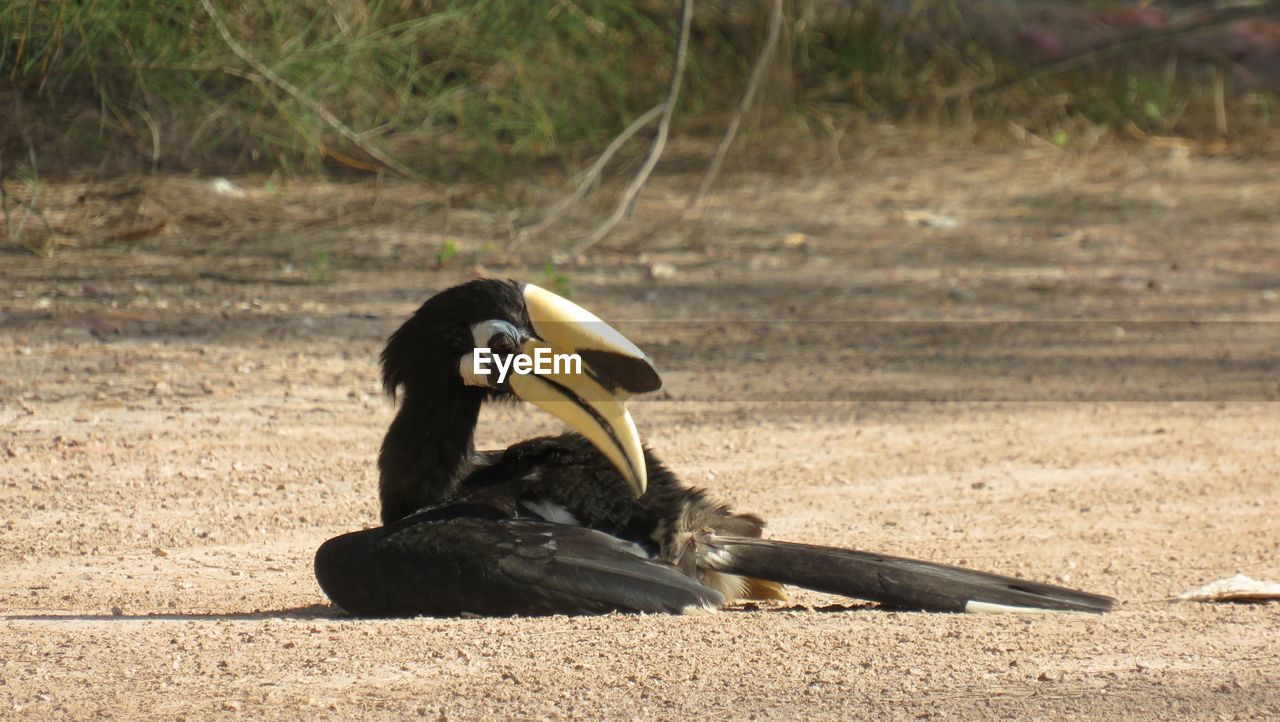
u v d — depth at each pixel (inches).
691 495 285.6
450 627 265.4
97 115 697.6
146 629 272.7
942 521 385.7
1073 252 808.9
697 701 230.1
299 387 507.5
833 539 365.7
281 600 306.2
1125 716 224.7
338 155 789.9
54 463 413.1
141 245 706.2
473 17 786.2
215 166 788.0
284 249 712.4
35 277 642.8
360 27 739.4
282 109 721.6
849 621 276.2
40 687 237.9
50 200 708.0
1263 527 382.6
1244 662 253.6
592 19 851.4
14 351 531.8
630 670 243.3
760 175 943.7
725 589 288.4
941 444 466.9
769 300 677.3
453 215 793.6
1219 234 864.3
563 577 267.0
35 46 668.7
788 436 472.1
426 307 289.9
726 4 936.3
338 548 274.7
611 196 826.2
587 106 854.5
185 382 505.4
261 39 715.4
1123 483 426.6
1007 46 1110.4
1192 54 1167.6
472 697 231.6
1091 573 337.1
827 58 1039.6
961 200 927.0
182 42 697.0
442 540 268.7
